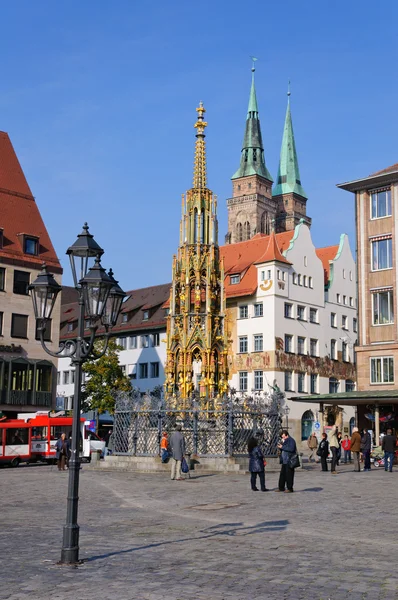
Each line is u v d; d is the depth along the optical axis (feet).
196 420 120.78
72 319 320.29
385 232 181.88
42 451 166.91
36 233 229.86
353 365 278.26
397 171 178.50
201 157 141.08
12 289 215.31
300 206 598.75
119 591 34.91
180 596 33.86
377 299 181.68
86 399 246.68
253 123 584.40
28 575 38.60
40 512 67.77
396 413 169.27
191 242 137.39
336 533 53.47
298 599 33.17
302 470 122.52
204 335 133.69
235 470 112.78
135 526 57.47
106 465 124.16
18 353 213.66
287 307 252.42
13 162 240.94
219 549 46.55
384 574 38.58
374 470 123.34
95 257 48.70
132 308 297.12
